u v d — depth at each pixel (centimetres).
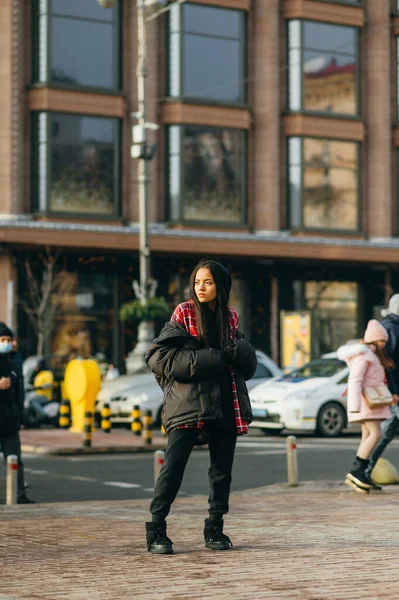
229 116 4088
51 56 3806
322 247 4169
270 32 4178
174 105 4006
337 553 791
